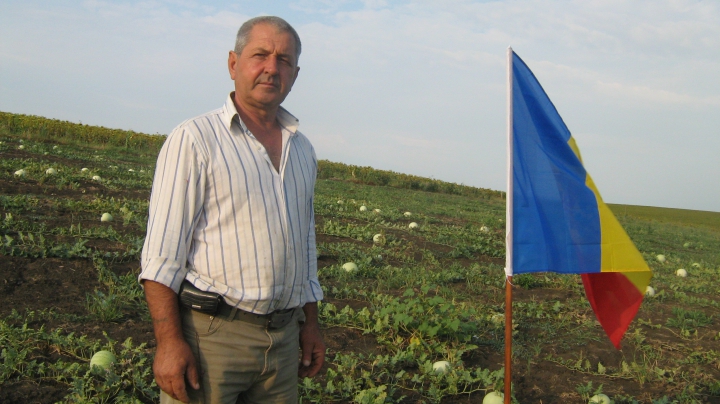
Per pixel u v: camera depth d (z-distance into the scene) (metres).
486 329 6.79
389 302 6.99
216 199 2.45
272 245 2.50
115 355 4.70
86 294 6.16
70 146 22.48
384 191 27.03
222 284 2.46
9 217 8.32
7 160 13.99
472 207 25.56
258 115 2.65
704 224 39.88
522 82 3.89
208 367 2.49
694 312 8.55
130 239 8.59
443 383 5.11
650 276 3.84
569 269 3.81
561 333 7.08
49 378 4.37
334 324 6.36
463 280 9.67
